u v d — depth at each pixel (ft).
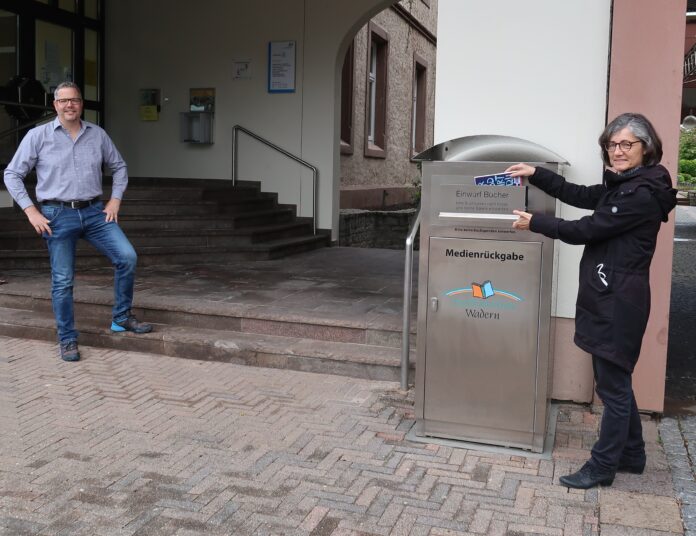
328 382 16.61
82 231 18.17
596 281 11.16
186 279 24.29
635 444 12.00
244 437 13.53
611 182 11.06
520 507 11.03
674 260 36.91
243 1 34.73
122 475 11.95
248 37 34.86
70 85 17.56
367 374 16.87
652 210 10.67
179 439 13.42
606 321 11.08
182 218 29.48
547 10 14.52
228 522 10.51
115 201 18.53
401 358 16.08
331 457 12.71
